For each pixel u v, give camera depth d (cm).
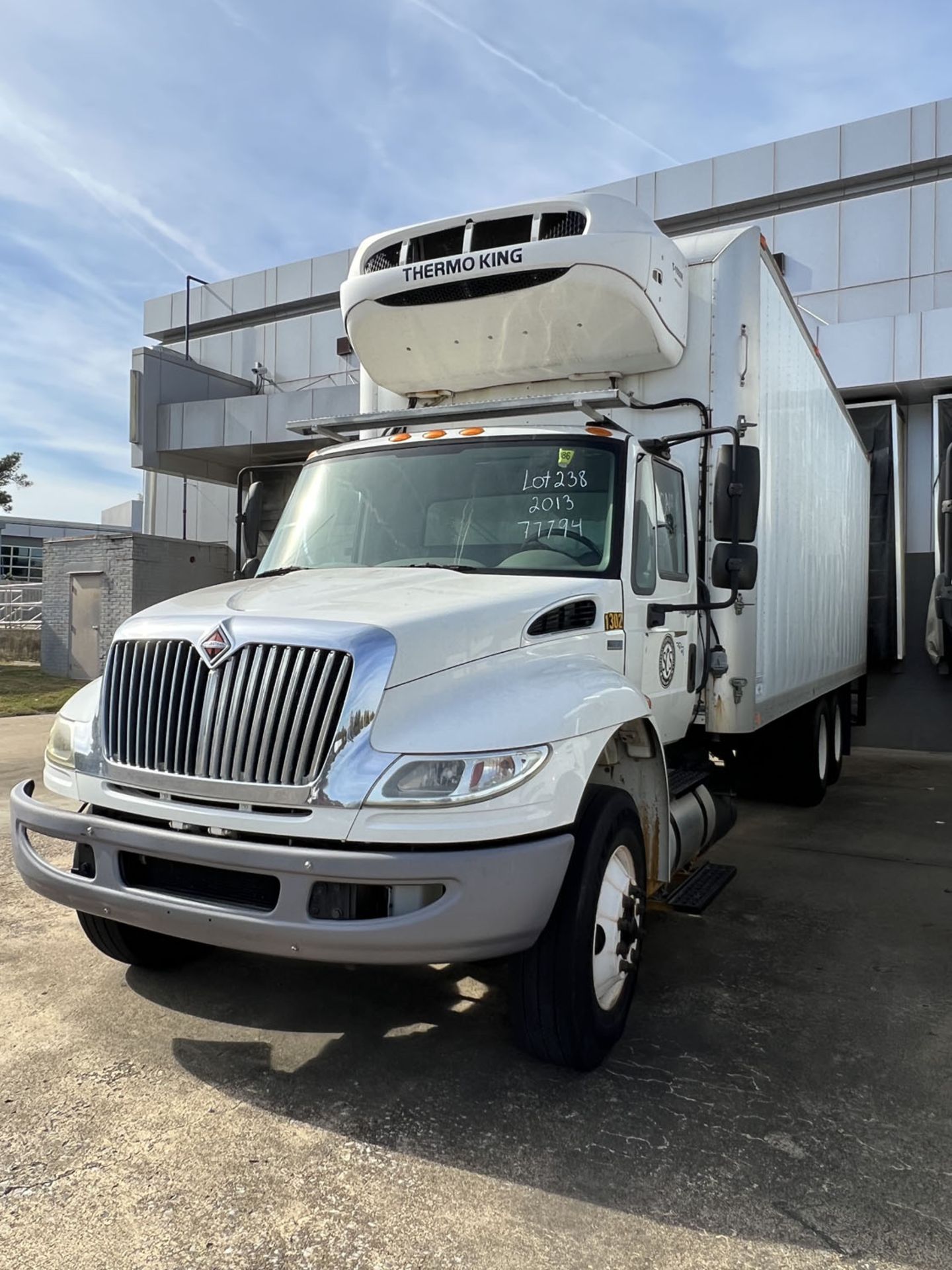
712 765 585
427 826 288
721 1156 296
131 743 335
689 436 462
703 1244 253
